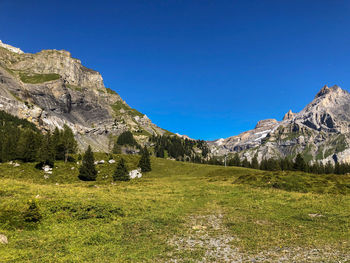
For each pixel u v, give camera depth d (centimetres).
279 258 1369
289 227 1998
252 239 1727
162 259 1388
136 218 2369
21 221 1922
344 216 2277
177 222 2275
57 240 1659
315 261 1299
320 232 1827
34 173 7738
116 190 4453
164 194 4125
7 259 1288
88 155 8462
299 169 11700
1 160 8469
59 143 9856
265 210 2680
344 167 14538
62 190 3606
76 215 2273
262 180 5066
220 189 4656
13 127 17562
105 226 2050
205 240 1748
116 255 1430
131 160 11519
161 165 11412
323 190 3975
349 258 1317
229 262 1345
